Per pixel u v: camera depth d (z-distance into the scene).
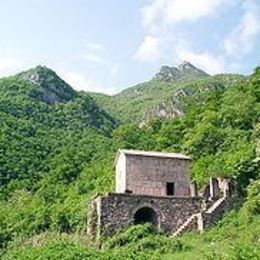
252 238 44.41
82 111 186.25
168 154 58.75
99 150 128.88
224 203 52.25
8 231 75.06
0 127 140.00
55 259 42.38
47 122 167.75
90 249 45.38
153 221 52.72
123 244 48.28
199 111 108.19
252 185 54.56
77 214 64.81
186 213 53.19
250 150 67.00
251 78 110.00
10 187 112.62
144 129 121.81
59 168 113.62
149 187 56.50
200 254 42.06
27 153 130.25
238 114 89.56
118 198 52.56
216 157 77.75
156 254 43.41
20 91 183.62
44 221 72.56
